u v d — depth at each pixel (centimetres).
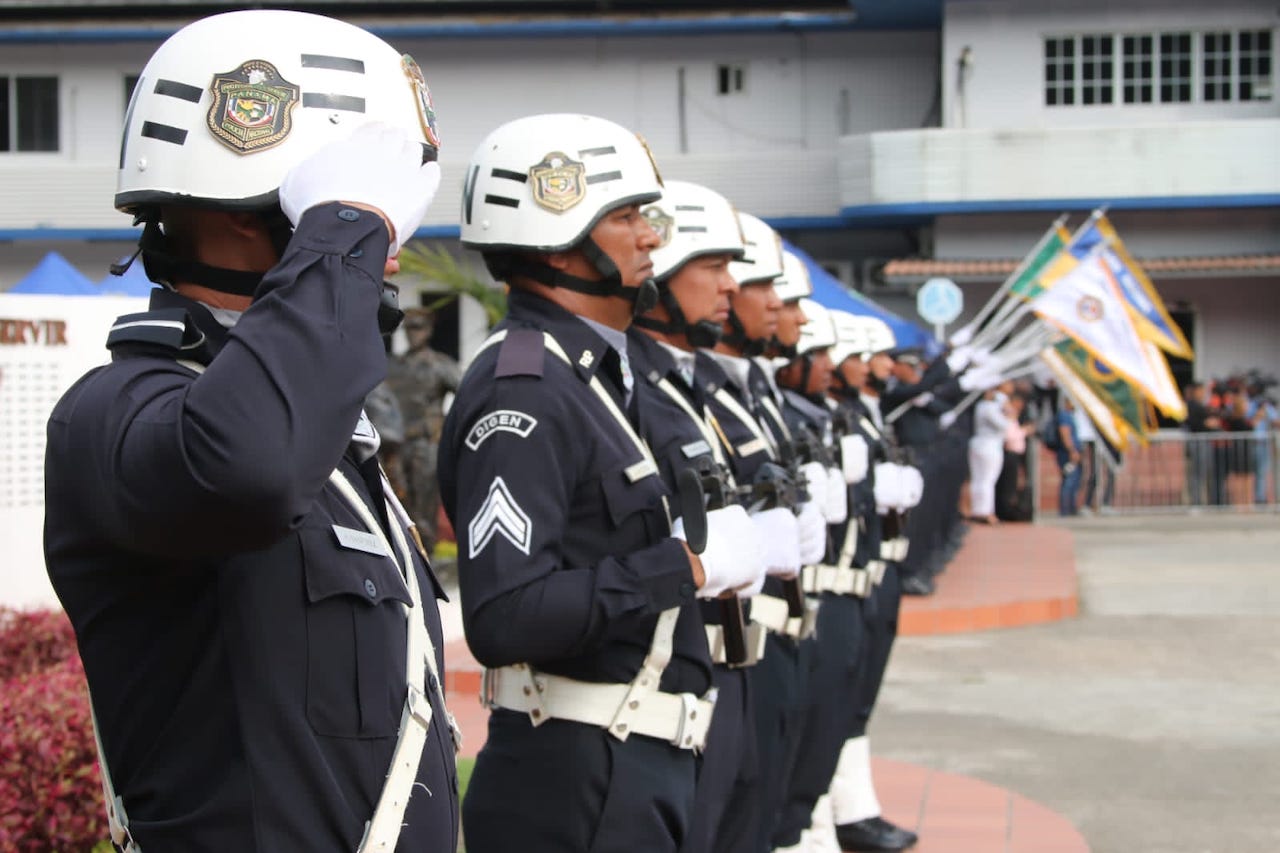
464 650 1198
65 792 570
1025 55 2875
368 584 273
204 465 237
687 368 544
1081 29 2852
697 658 432
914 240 3100
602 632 400
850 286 3133
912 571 1527
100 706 268
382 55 289
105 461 248
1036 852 751
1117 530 2394
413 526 310
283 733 262
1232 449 2620
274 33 280
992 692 1188
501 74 3048
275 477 237
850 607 705
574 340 428
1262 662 1299
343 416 246
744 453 559
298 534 267
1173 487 2633
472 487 409
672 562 409
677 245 527
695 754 438
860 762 765
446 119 3053
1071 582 1648
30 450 1170
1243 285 2980
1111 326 1462
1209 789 910
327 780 264
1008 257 2917
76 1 3019
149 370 259
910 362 1567
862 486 764
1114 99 2872
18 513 1169
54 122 3092
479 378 426
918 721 1095
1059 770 959
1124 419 1549
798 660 595
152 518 243
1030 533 2222
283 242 280
